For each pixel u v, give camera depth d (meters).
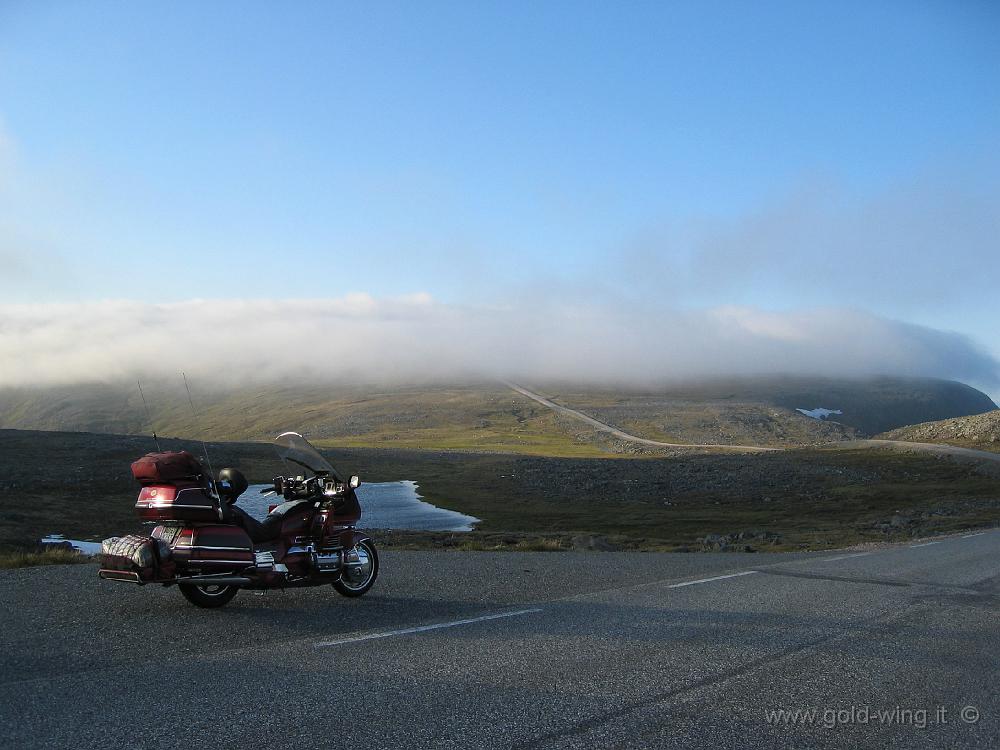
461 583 11.74
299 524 9.76
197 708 5.29
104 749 4.52
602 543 25.20
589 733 4.96
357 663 6.58
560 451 171.75
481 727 5.01
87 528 50.38
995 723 5.47
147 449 98.19
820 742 5.00
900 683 6.39
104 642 7.34
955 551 19.03
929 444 121.75
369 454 134.62
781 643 7.72
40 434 107.81
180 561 8.72
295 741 4.69
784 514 63.47
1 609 8.88
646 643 7.57
